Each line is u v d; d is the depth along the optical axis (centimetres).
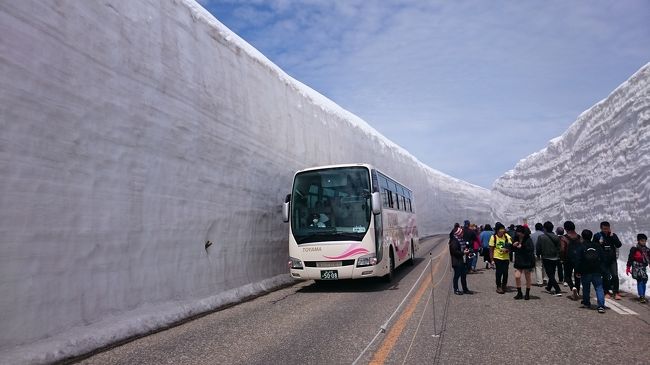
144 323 645
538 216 3162
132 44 741
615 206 1664
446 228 5756
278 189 1340
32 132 527
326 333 580
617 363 429
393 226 1236
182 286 804
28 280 501
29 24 538
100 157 636
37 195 525
